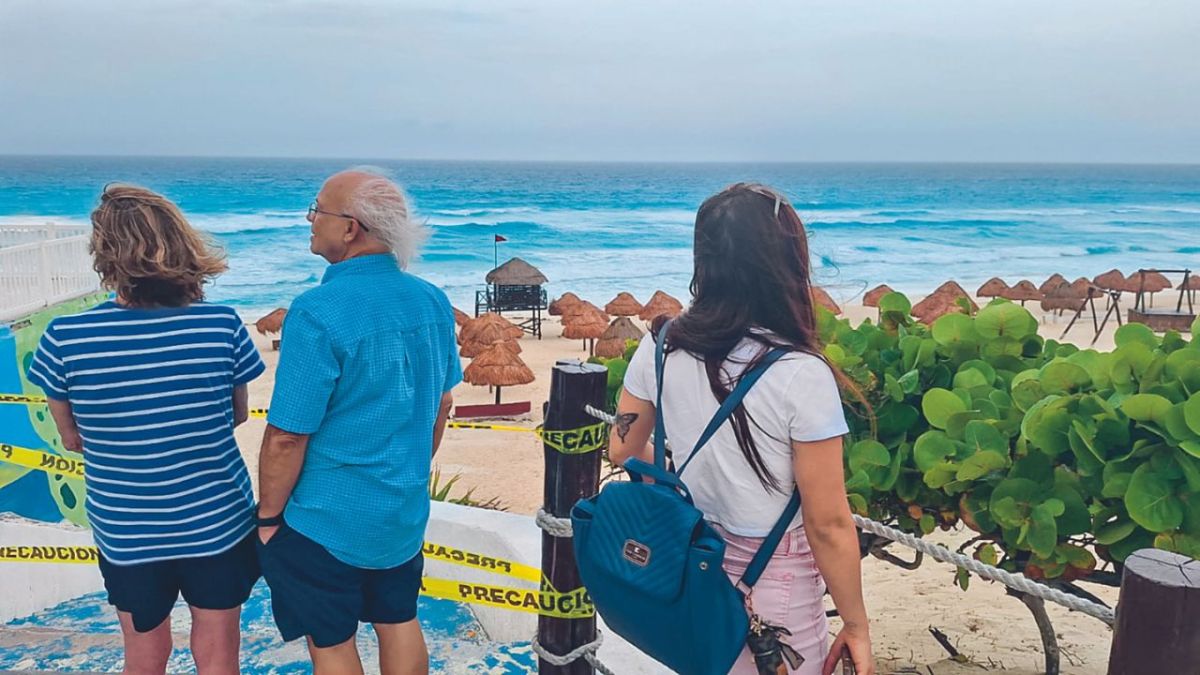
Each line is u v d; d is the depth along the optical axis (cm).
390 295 266
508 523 484
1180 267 5481
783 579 204
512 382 1688
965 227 7688
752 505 199
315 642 277
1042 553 351
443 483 1163
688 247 6275
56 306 890
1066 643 511
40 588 558
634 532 202
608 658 365
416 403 274
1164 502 334
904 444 399
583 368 291
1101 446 354
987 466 365
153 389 270
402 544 282
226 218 7475
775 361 192
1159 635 147
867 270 5162
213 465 281
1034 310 3238
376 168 274
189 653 449
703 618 191
